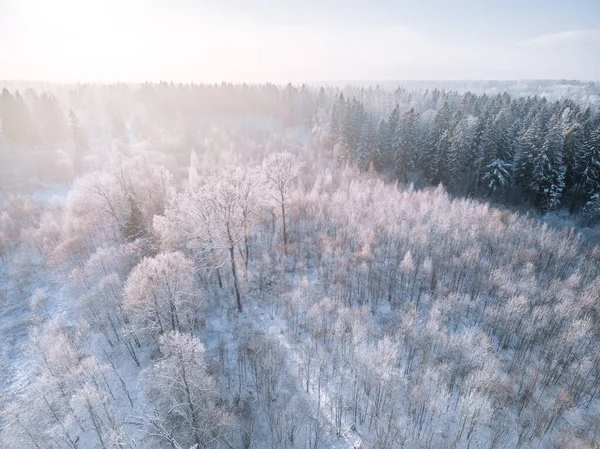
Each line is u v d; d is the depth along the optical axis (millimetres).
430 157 77500
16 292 44938
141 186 60531
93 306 38250
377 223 53812
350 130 87375
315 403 30875
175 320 32219
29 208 64062
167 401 26844
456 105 116062
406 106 124375
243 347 35781
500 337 36844
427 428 28766
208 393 26000
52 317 39781
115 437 24109
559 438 27734
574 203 62812
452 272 45375
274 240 52312
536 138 65125
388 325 38906
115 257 45406
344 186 69125
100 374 30141
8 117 95562
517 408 30078
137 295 29594
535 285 41656
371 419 29219
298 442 28172
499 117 69125
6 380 32344
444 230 50281
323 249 50250
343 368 33844
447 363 33656
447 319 38625
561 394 30531
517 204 66750
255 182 40344
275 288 43969
